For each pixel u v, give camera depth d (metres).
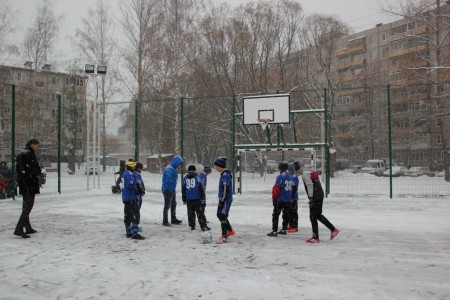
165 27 30.97
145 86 30.91
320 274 5.57
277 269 5.84
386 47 60.19
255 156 20.09
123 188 8.30
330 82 39.38
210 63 35.88
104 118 19.39
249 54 36.53
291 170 8.65
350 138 44.38
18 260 6.39
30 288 5.04
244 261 6.31
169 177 9.87
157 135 28.69
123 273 5.64
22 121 31.25
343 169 39.38
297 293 4.77
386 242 7.72
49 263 6.20
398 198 15.37
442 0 25.34
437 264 6.10
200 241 7.91
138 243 7.70
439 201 14.40
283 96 17.17
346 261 6.29
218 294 4.75
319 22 40.41
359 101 47.75
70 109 35.00
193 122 36.34
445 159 26.91
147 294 4.77
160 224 10.09
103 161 24.47
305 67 44.56
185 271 5.74
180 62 31.14
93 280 5.34
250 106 17.50
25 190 8.30
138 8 30.66
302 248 7.24
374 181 25.56
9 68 35.88
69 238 8.20
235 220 10.49
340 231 8.91
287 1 39.25
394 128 40.94
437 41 26.72
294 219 8.94
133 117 19.22
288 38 39.78
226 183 7.90
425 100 28.59
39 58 39.19
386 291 4.83
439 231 8.83
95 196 16.81
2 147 22.80
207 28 35.22
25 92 32.22
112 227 9.53
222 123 35.84
